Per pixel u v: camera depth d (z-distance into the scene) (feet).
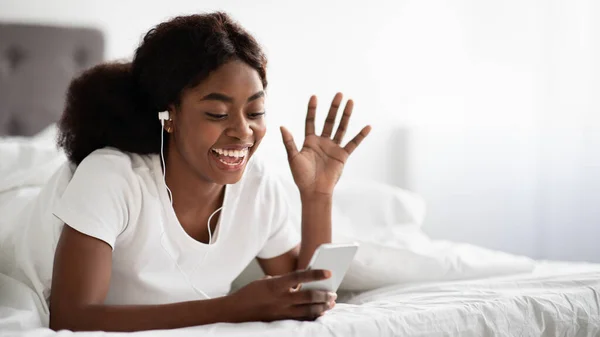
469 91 10.09
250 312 3.48
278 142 9.68
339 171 4.60
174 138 3.94
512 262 5.14
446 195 10.31
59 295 3.57
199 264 4.14
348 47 10.10
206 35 3.72
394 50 10.39
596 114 9.13
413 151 10.48
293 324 3.41
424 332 3.54
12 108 8.28
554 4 9.40
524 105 9.68
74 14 8.74
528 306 3.92
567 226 9.36
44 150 5.32
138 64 3.92
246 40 3.82
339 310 3.77
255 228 4.36
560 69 9.39
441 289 4.35
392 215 6.21
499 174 9.90
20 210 4.55
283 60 9.71
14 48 8.28
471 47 10.05
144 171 3.91
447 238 10.34
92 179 3.75
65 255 3.61
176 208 4.03
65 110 4.20
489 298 3.95
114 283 4.00
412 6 10.36
